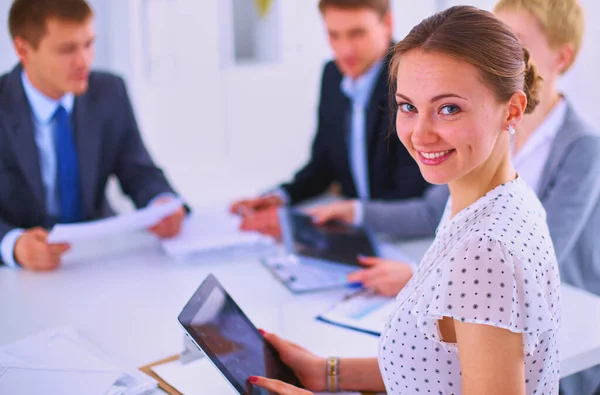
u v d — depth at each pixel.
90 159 2.26
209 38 3.52
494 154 0.92
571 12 1.58
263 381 1.06
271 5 3.70
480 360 0.83
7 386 1.13
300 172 2.54
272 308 1.53
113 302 1.58
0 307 1.57
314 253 1.82
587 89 2.94
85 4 2.04
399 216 1.98
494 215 0.89
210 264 1.83
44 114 2.18
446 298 0.84
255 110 3.76
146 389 1.17
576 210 1.64
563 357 1.25
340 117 2.46
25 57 2.07
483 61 0.84
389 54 0.98
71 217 2.27
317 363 1.20
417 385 0.96
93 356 1.26
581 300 1.50
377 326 1.41
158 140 3.51
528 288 0.83
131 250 1.94
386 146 2.25
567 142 1.67
